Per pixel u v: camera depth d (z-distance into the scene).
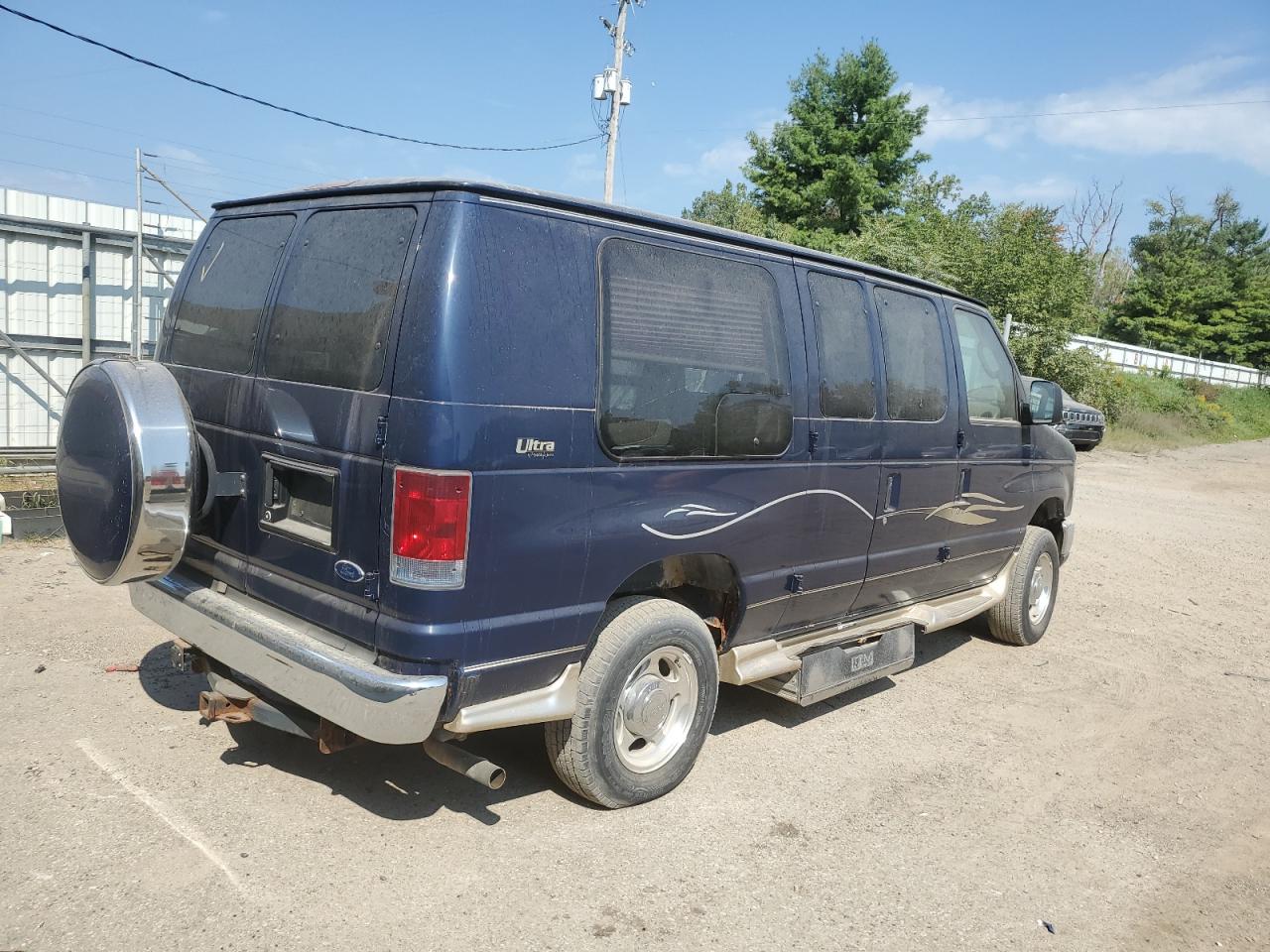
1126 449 23.89
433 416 3.03
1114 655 6.82
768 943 3.12
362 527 3.19
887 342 4.98
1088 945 3.29
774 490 4.24
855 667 5.03
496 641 3.26
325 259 3.54
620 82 25.94
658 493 3.71
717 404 3.94
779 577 4.38
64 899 2.99
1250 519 13.98
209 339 4.01
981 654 6.64
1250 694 6.16
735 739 4.81
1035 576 6.87
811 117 31.47
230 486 3.70
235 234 4.12
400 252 3.24
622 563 3.61
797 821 3.98
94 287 9.91
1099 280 60.06
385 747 4.34
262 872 3.24
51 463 9.36
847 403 4.65
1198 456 24.25
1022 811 4.27
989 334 6.00
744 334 4.11
